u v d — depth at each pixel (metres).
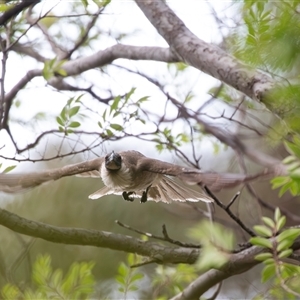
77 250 15.09
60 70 11.10
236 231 12.20
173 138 11.05
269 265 7.34
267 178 6.20
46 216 15.92
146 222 16.12
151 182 9.33
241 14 7.91
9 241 14.50
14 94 11.75
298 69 6.27
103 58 12.06
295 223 13.92
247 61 6.24
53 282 9.13
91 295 10.59
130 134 10.35
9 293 9.28
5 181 8.01
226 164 14.80
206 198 9.51
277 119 9.30
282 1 6.25
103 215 16.20
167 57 11.13
